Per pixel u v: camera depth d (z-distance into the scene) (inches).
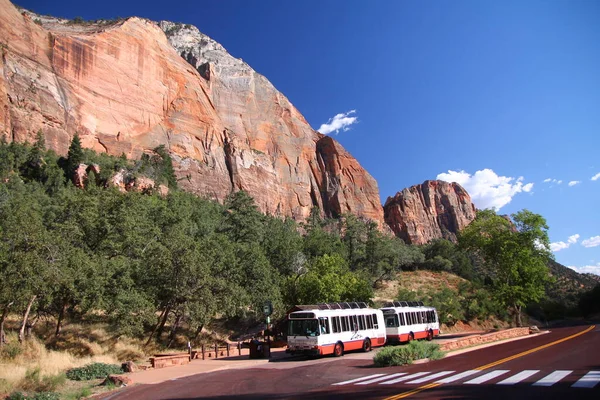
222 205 4825.3
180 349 1285.7
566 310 3782.0
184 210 2955.2
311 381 581.6
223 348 1244.5
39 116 3875.5
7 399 525.0
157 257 1283.2
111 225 1560.0
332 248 3410.4
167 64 5664.4
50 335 1203.2
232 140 6314.0
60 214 1610.5
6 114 3609.7
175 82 5728.3
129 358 1077.8
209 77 6820.9
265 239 3006.9
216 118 6358.3
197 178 5408.5
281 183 7190.0
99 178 3383.4
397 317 1238.9
